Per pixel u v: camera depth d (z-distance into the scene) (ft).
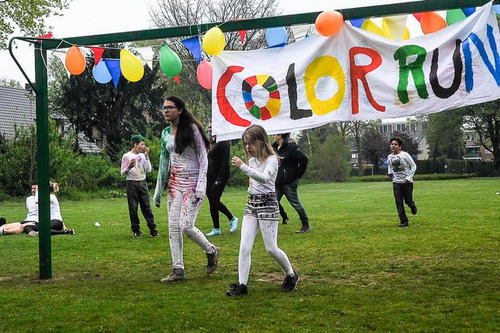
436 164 203.92
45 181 21.56
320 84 20.76
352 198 68.44
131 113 109.91
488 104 164.76
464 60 19.47
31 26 85.35
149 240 32.27
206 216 47.26
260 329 14.38
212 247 21.59
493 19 19.27
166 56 21.20
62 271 23.02
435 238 29.68
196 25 21.20
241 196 82.38
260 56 21.39
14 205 71.61
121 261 25.17
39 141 21.57
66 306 17.03
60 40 21.71
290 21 20.49
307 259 24.39
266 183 18.11
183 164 20.54
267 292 18.44
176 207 20.67
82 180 91.81
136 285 20.03
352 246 27.66
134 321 15.28
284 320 15.15
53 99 113.19
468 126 186.39
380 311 15.83
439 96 19.66
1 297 18.28
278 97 21.03
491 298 17.04
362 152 211.20
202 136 20.49
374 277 20.47
